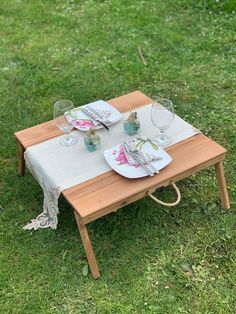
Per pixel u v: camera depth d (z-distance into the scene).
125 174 1.32
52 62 2.21
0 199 1.59
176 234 1.46
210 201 1.56
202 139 1.44
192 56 2.22
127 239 1.45
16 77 2.12
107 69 2.16
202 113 1.91
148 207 1.54
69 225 1.50
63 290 1.33
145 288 1.33
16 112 1.94
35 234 1.47
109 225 1.49
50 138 1.47
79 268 1.38
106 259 1.40
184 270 1.37
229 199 1.56
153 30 2.38
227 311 1.27
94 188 1.30
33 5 2.61
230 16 2.45
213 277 1.35
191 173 1.37
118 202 1.27
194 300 1.30
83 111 1.53
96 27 2.43
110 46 2.30
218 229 1.47
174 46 2.28
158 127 1.43
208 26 2.39
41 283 1.35
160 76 2.11
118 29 2.40
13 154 1.75
